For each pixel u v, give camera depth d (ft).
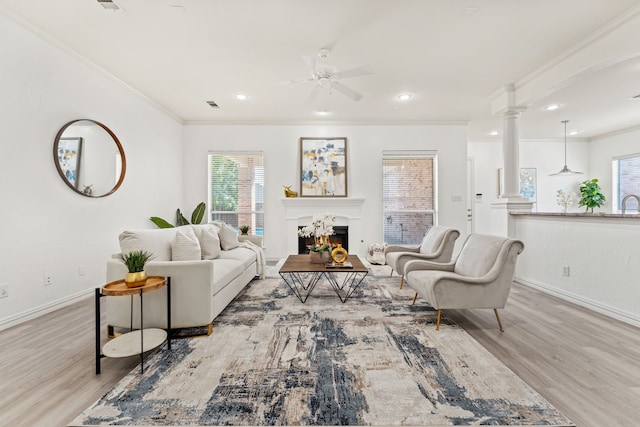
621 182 21.15
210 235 11.71
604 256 9.38
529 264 12.75
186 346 7.04
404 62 11.20
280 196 18.89
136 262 6.50
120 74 12.20
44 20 8.69
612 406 4.96
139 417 4.64
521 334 7.84
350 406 4.88
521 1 7.84
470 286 7.98
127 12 8.30
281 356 6.55
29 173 9.02
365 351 6.78
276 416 4.66
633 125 19.63
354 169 18.95
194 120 18.62
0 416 4.73
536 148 23.40
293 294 11.34
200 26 8.95
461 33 9.31
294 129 18.84
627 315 8.61
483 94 14.40
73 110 10.53
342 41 9.76
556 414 4.70
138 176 14.23
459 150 18.93
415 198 19.24
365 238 18.95
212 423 4.51
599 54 9.31
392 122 18.81
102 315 9.31
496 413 4.71
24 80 8.84
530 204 13.67
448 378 5.69
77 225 10.73
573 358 6.56
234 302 10.38
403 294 11.34
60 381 5.73
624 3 7.93
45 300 9.48
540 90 11.85
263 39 9.63
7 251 8.39
